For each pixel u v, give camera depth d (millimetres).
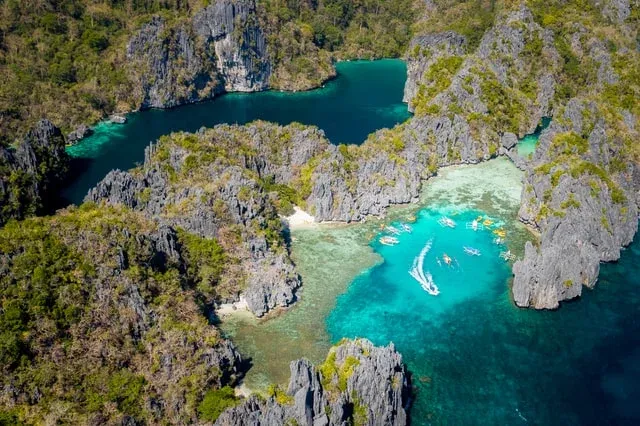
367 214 142125
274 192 144000
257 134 163250
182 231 119438
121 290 96938
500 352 102125
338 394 82750
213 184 130625
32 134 162750
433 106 176125
